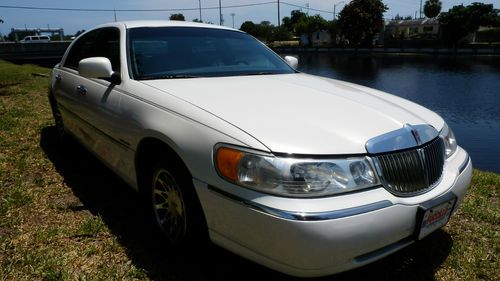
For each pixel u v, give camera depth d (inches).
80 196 132.9
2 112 248.7
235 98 97.0
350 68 1640.0
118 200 130.5
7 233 107.9
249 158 76.9
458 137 534.9
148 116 98.5
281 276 94.0
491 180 159.0
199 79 115.0
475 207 131.9
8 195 129.4
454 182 92.5
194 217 89.0
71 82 149.3
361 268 98.7
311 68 1647.4
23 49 1389.0
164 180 99.7
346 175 76.9
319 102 97.2
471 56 2188.7
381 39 2866.6
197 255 99.3
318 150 77.0
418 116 100.0
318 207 72.9
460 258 103.0
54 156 171.2
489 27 2596.0
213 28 148.6
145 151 104.6
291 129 81.7
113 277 91.2
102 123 120.4
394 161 82.0
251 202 75.2
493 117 671.1
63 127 179.2
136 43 125.2
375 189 78.9
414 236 84.0
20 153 172.6
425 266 100.0
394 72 1460.4
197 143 84.5
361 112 92.7
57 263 94.6
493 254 105.3
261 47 153.7
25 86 391.5
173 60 124.1
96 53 144.5
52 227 111.6
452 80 1197.7
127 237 108.4
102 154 129.1
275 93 102.8
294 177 74.4
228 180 78.7
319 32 3157.0
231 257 100.5
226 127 82.7
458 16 2394.2
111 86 119.0
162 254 101.3
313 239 71.9
